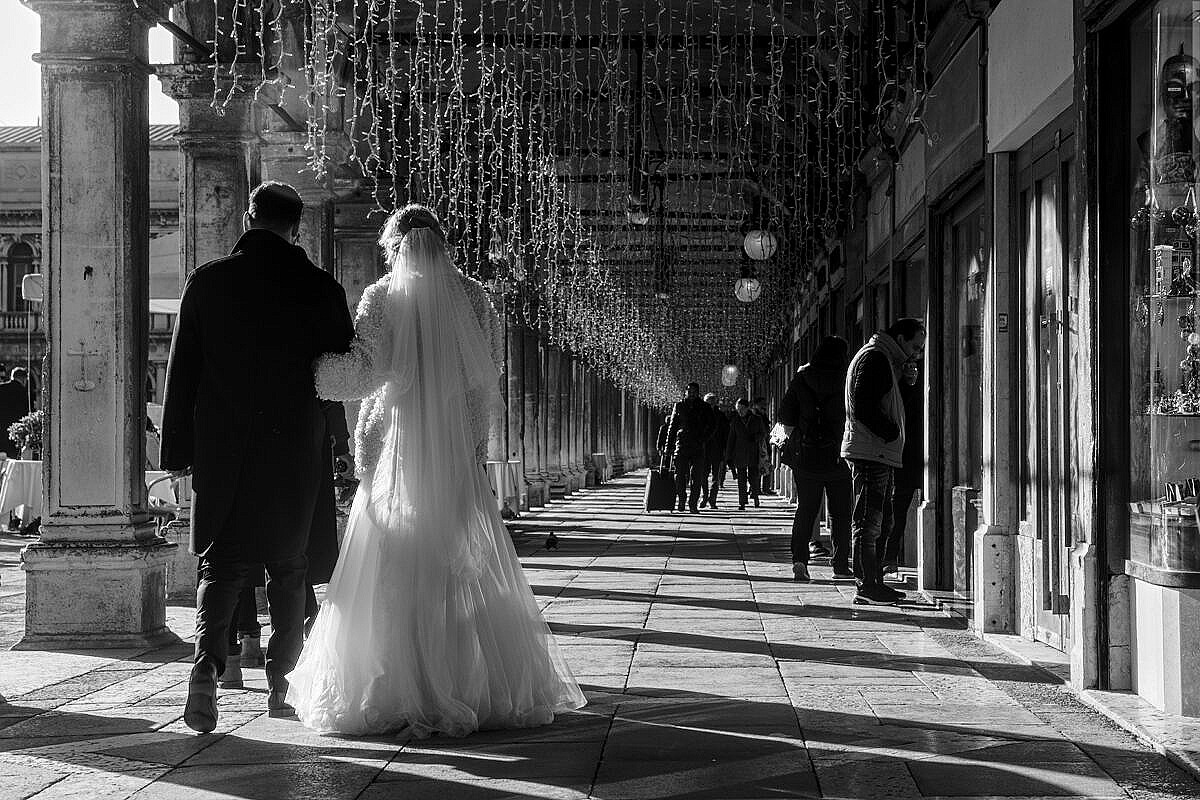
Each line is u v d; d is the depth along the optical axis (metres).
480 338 5.97
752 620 9.30
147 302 9.13
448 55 17.92
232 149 11.01
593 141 23.69
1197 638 5.62
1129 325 6.32
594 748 5.22
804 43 17.41
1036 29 7.44
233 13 10.97
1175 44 5.79
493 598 5.70
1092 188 6.39
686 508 26.16
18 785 4.73
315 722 5.57
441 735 5.48
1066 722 5.75
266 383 5.63
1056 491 7.78
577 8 17.47
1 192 47.62
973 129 9.09
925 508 10.69
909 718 5.82
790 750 5.18
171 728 5.71
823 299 23.48
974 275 9.88
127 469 8.77
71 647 8.42
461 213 18.88
